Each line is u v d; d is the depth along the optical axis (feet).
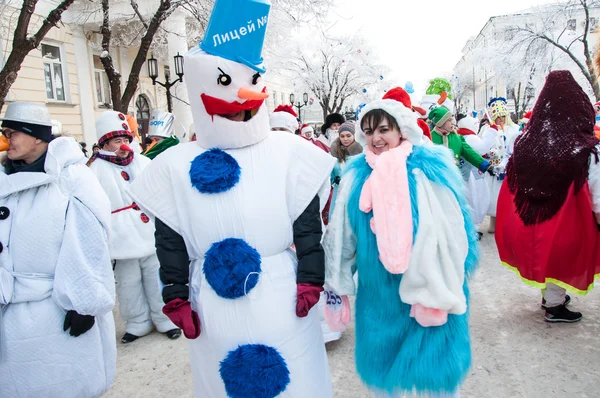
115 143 12.86
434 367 6.83
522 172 11.60
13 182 7.36
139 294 13.19
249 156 6.51
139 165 13.47
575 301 13.69
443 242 6.78
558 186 11.03
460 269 6.90
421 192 6.88
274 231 6.38
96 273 7.47
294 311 6.44
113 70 25.63
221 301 6.26
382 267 7.06
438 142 17.70
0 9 29.12
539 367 10.23
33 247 7.27
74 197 7.57
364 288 7.38
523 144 11.66
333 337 11.57
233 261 6.09
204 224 6.31
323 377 6.79
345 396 9.61
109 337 8.18
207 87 6.21
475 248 7.55
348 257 7.48
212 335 6.37
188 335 6.28
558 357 10.60
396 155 7.01
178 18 38.75
